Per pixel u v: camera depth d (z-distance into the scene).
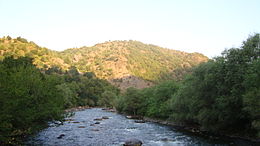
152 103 73.62
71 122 58.72
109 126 53.28
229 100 35.50
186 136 39.66
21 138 33.28
